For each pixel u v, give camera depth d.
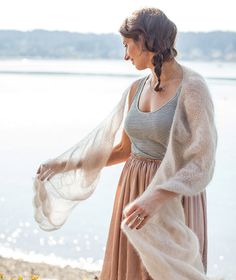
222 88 25.00
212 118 3.13
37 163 11.32
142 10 3.23
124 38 3.27
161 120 3.24
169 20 3.24
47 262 6.22
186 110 3.13
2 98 23.81
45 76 39.25
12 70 45.81
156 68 3.19
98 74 40.03
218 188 8.96
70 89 28.27
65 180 3.64
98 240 7.27
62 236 7.38
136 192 3.38
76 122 16.69
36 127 15.82
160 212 3.21
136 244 3.13
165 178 3.11
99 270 5.86
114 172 10.27
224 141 12.20
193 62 42.91
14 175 10.35
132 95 3.54
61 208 3.68
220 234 7.20
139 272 3.40
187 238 3.25
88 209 8.38
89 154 3.60
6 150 12.59
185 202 3.32
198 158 3.04
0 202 8.78
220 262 6.48
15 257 6.36
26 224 7.85
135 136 3.37
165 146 3.29
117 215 3.47
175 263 3.19
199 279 3.24
